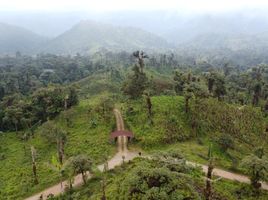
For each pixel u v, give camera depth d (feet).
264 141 273.33
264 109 332.80
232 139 253.65
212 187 168.35
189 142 252.21
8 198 206.08
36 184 218.79
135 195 128.26
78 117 318.65
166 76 627.87
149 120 270.05
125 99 353.92
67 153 251.39
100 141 258.16
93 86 586.86
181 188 130.82
